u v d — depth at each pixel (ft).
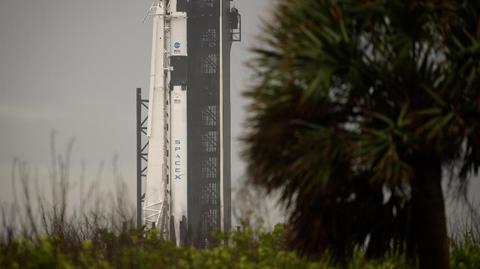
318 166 121.39
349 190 128.57
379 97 126.52
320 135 121.08
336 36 123.85
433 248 129.18
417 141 123.85
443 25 127.44
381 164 118.21
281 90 124.47
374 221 133.49
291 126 124.88
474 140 125.70
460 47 124.88
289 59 123.34
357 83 123.65
